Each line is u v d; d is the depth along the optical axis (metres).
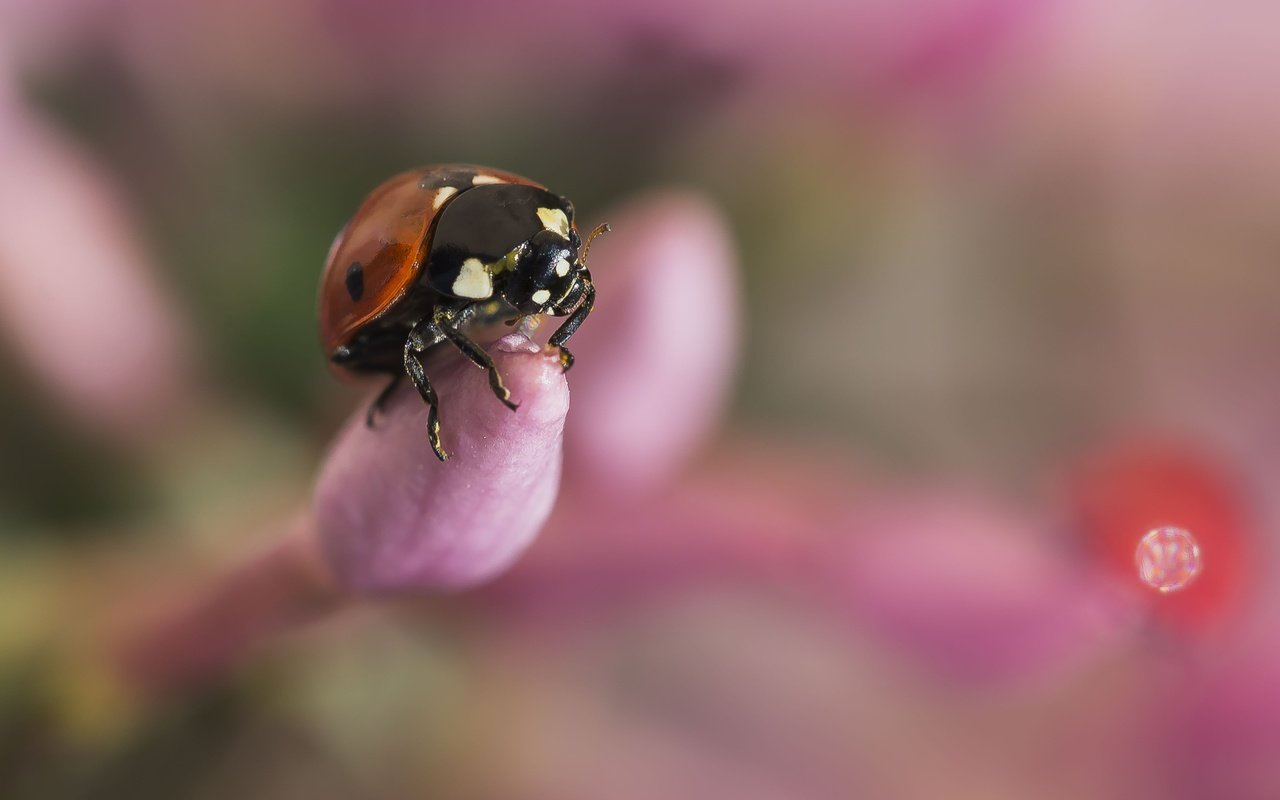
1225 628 0.10
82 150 0.10
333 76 0.11
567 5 0.11
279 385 0.11
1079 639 0.10
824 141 0.11
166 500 0.10
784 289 0.12
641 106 0.11
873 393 0.12
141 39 0.11
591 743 0.11
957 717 0.11
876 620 0.10
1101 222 0.12
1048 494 0.11
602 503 0.10
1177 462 0.10
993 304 0.12
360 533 0.08
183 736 0.10
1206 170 0.12
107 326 0.10
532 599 0.10
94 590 0.10
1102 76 0.12
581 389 0.09
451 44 0.11
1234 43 0.13
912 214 0.12
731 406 0.12
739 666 0.11
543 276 0.08
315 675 0.10
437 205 0.08
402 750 0.10
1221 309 0.12
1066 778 0.11
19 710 0.10
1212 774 0.10
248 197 0.11
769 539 0.10
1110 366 0.12
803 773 0.11
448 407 0.08
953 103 0.11
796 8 0.11
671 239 0.09
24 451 0.10
